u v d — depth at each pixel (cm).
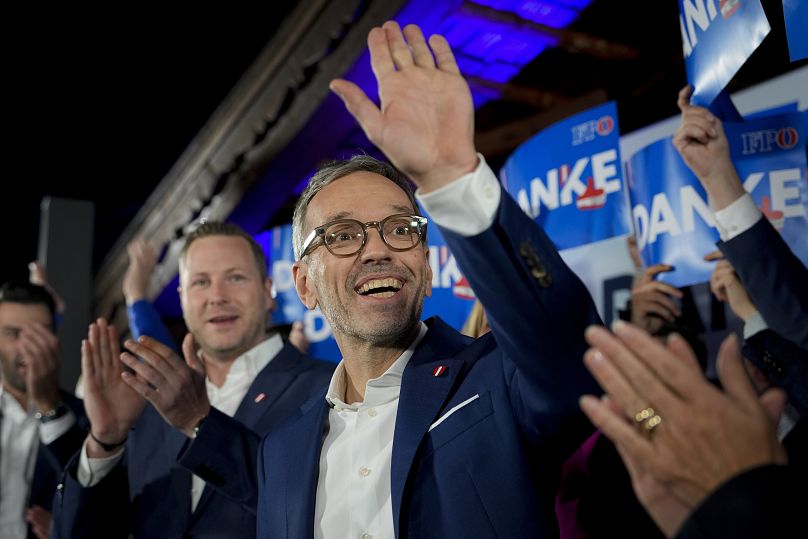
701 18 192
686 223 249
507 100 432
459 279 294
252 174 437
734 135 240
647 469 91
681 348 93
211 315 242
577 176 272
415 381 143
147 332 305
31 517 263
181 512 211
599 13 369
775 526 83
